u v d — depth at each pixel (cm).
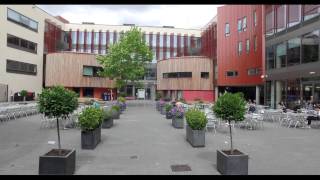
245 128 1719
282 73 2806
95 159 945
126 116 2469
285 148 1141
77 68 5056
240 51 4181
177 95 5378
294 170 834
